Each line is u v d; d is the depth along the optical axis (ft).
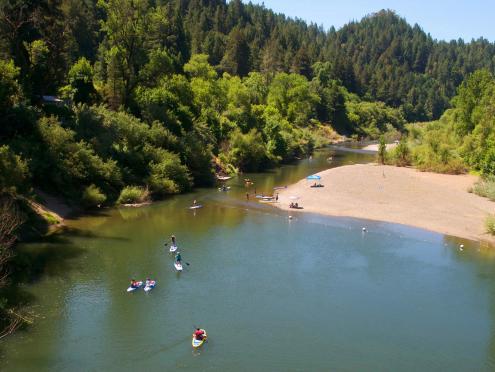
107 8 234.17
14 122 177.06
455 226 172.04
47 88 238.27
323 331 98.84
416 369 86.69
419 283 123.44
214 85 340.80
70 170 177.99
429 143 311.68
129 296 111.14
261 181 261.65
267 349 91.50
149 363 85.92
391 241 155.63
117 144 206.80
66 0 345.10
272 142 330.34
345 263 135.95
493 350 93.45
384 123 605.73
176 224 169.89
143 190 202.08
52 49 221.25
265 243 151.64
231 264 132.87
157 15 242.99
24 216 140.77
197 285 118.62
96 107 223.30
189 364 86.02
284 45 641.81
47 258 130.21
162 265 130.31
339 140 507.71
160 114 246.88
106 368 84.07
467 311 109.09
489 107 293.64
